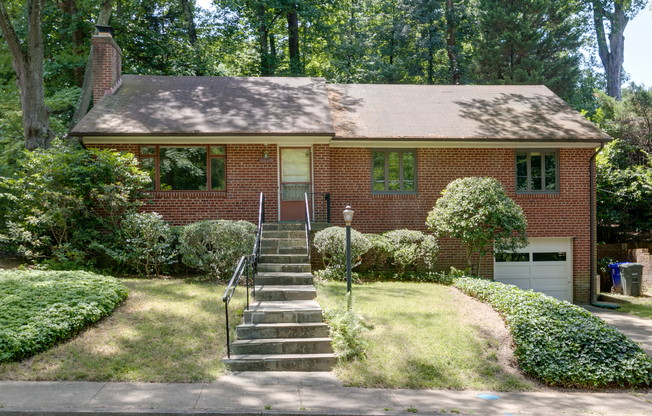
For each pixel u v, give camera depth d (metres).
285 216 16.11
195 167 15.72
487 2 31.59
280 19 32.78
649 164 22.28
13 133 21.25
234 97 17.59
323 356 8.34
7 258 15.32
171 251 13.83
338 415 6.36
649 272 20.11
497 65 30.97
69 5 23.38
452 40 33.38
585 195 17.25
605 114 27.14
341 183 16.61
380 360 8.30
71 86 24.28
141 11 27.39
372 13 36.91
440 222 14.70
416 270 16.20
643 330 12.66
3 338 7.57
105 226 14.08
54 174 13.54
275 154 15.90
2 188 16.38
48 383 6.99
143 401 6.50
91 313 8.99
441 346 8.95
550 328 9.05
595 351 8.52
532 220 17.09
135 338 8.52
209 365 7.88
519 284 17.31
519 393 7.75
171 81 18.80
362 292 12.40
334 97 19.27
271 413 6.29
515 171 17.05
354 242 13.64
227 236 12.83
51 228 13.73
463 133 16.52
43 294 9.59
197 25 29.53
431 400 7.14
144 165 15.52
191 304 10.37
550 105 19.22
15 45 16.05
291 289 10.87
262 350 8.52
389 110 18.23
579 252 17.27
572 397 7.68
